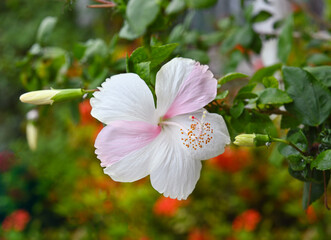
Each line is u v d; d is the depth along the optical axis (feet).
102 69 1.90
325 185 1.28
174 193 1.24
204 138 1.23
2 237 3.85
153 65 1.34
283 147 1.32
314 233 2.98
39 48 2.14
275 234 3.27
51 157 4.69
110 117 1.19
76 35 6.33
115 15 1.79
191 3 1.71
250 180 3.48
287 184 3.28
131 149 1.20
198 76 1.24
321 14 4.41
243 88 1.39
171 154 1.23
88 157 3.96
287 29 1.96
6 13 7.19
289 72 1.39
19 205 4.52
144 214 3.39
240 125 1.38
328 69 1.45
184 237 3.50
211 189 3.53
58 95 1.26
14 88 6.43
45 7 6.72
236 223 3.18
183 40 2.10
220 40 2.43
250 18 2.14
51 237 3.79
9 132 6.93
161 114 1.24
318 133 1.37
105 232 3.34
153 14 1.54
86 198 3.29
